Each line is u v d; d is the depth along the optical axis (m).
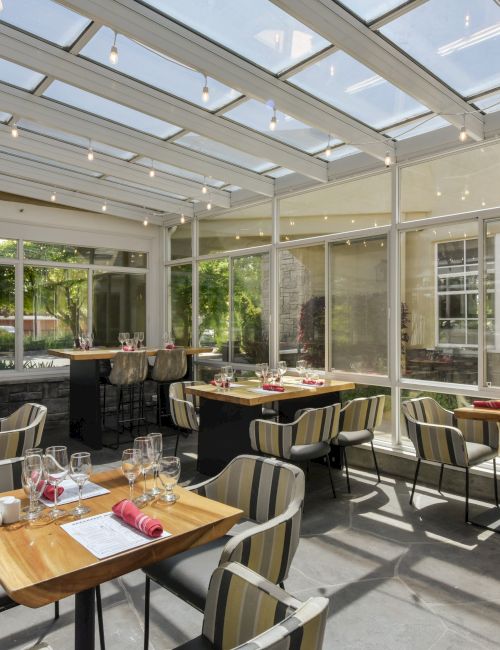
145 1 2.96
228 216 7.14
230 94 4.06
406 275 5.02
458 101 3.89
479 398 4.46
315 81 3.79
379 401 4.50
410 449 4.95
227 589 1.51
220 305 7.27
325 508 4.08
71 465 1.92
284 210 6.28
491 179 4.40
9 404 6.80
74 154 5.36
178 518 1.82
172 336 8.33
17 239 7.11
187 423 4.73
